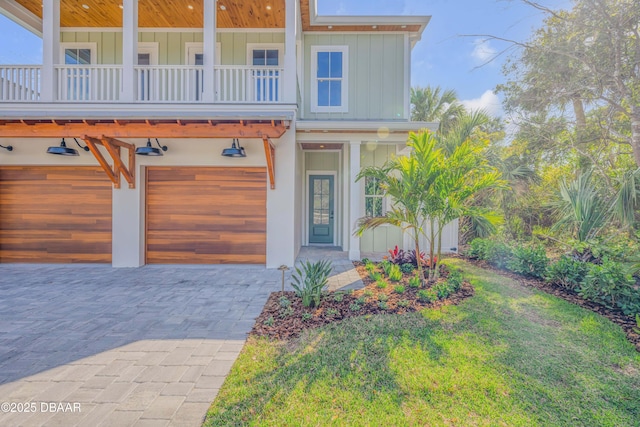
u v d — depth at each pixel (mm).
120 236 7188
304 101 9367
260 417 2242
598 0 7859
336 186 10742
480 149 5191
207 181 7402
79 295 5117
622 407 2359
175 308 4500
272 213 7215
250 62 9164
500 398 2451
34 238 7355
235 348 3264
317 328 3695
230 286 5668
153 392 2521
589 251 5875
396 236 9531
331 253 9070
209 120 5844
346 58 9367
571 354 3107
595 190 6777
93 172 7293
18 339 3482
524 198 9383
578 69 8859
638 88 8078
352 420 2215
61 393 2512
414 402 2402
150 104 7031
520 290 5133
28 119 5629
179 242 7438
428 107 14023
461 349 3188
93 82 7504
